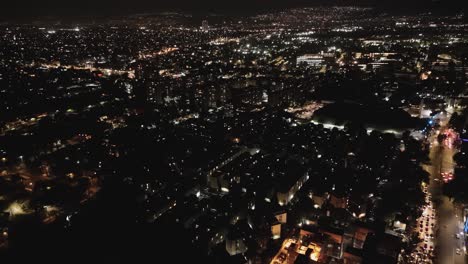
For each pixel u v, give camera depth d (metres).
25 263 99.00
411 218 108.31
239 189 128.62
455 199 114.69
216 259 96.19
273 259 96.25
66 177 138.50
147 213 114.06
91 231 109.44
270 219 106.19
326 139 166.62
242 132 180.62
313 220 112.25
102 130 189.88
